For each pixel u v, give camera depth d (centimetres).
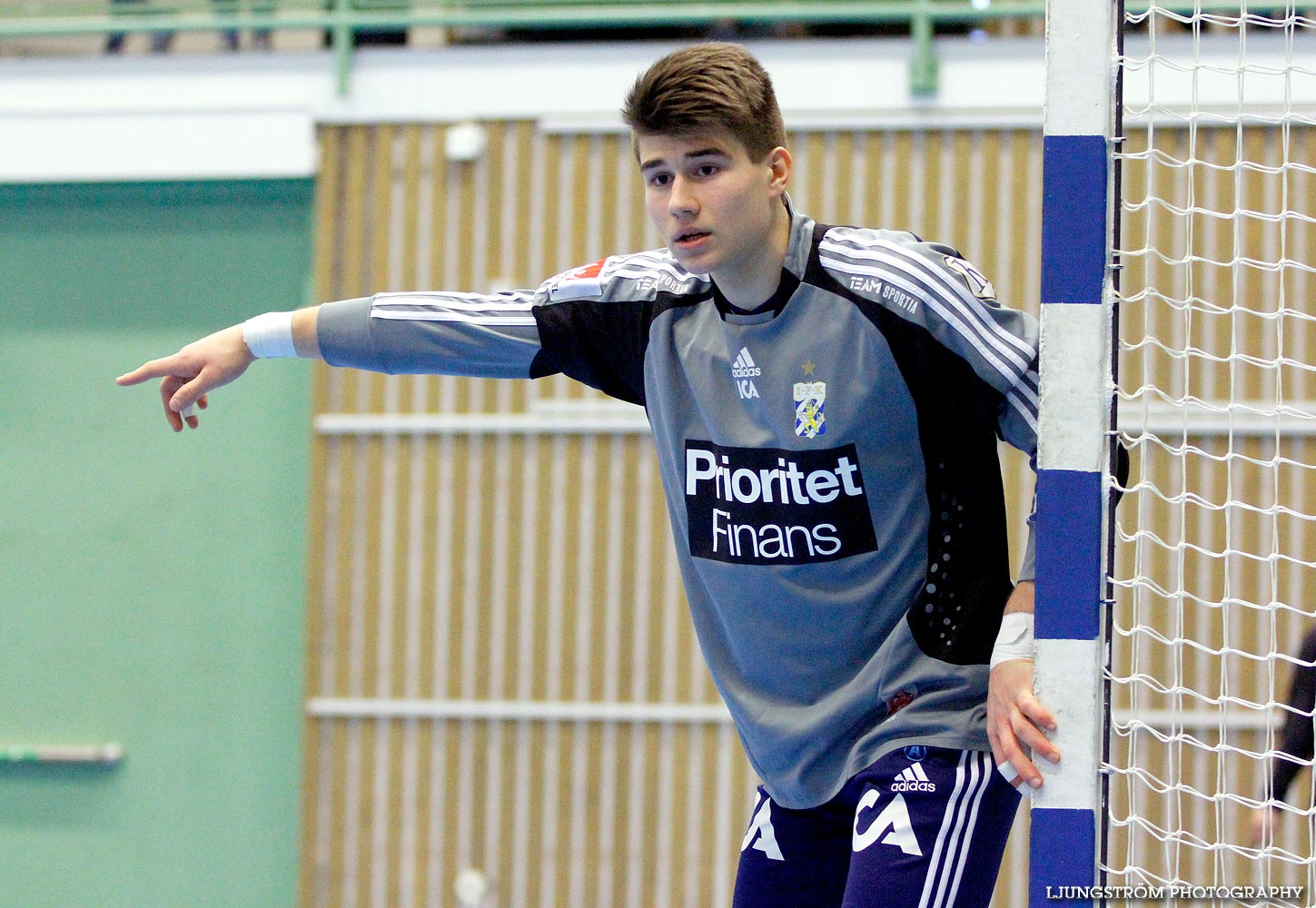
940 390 670
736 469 707
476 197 2175
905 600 695
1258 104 1938
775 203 680
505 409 2166
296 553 2217
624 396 768
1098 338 632
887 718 688
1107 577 626
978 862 666
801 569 700
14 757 2211
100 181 2211
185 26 2167
